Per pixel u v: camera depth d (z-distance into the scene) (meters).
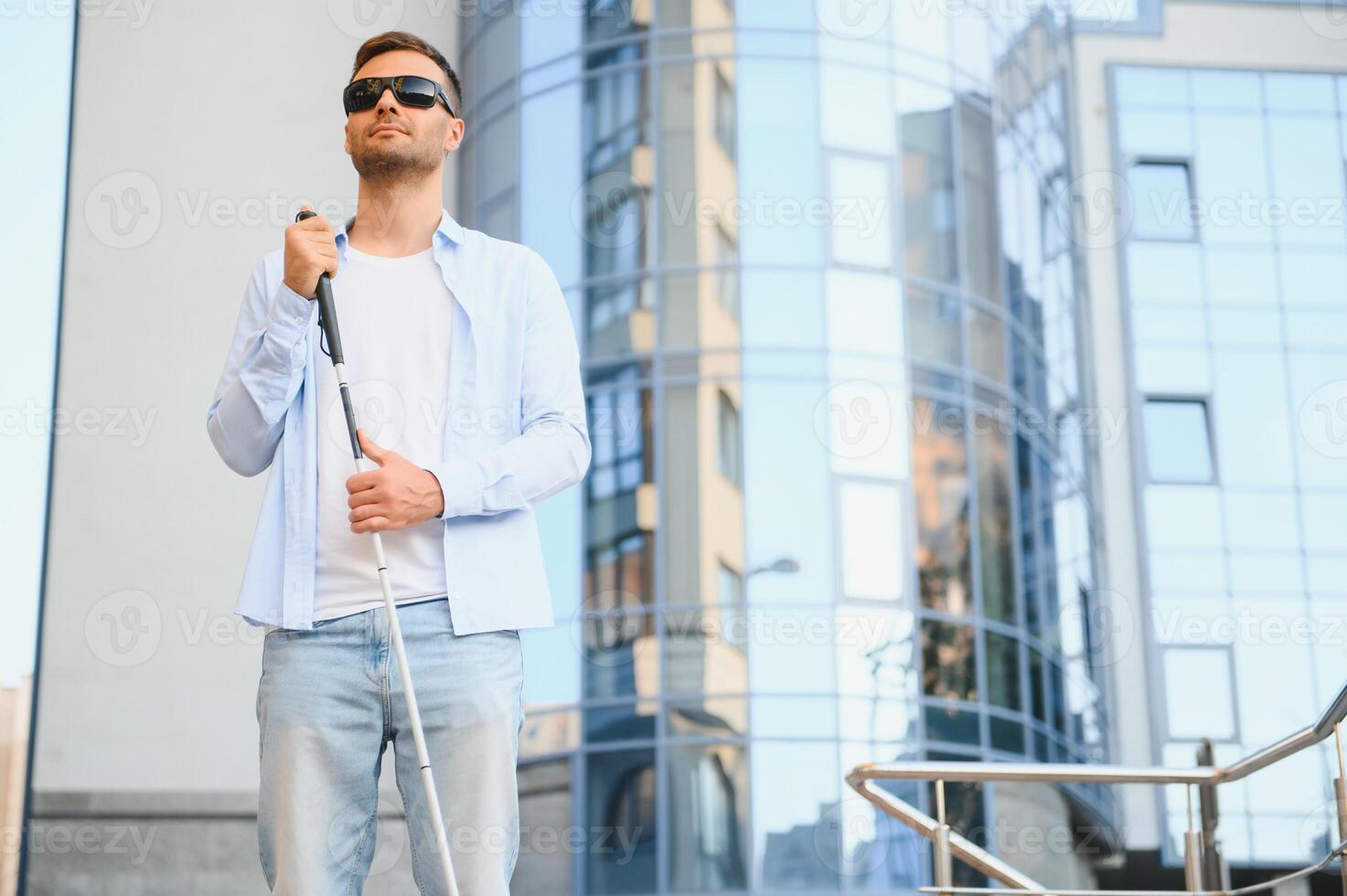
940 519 10.95
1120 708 13.73
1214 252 14.81
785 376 10.73
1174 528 14.27
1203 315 14.71
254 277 2.37
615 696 10.21
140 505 9.64
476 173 11.42
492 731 2.13
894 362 11.02
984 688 10.86
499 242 2.44
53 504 9.56
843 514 10.61
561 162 11.14
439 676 2.13
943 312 11.37
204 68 9.96
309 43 10.12
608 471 10.62
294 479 2.23
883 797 4.34
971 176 11.82
